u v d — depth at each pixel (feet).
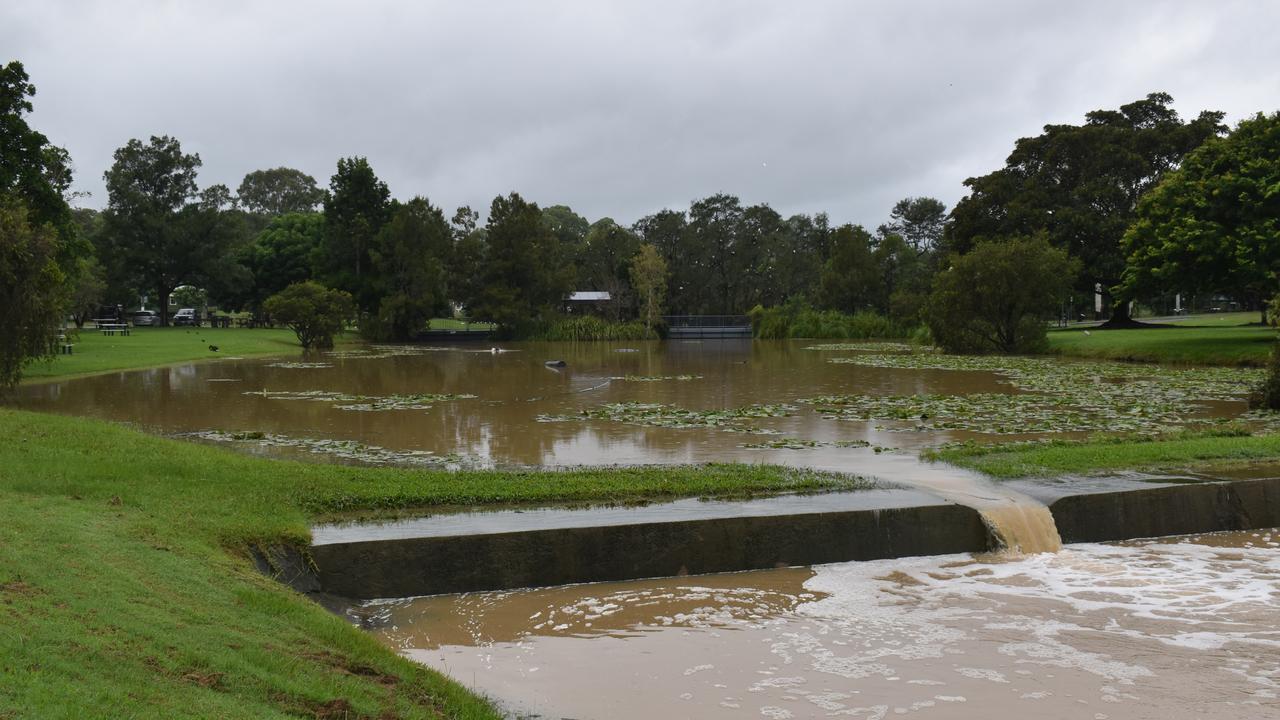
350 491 30.09
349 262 215.92
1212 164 118.01
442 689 17.79
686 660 20.74
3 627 15.37
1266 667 20.30
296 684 16.16
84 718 12.89
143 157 231.71
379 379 93.86
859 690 19.11
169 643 16.55
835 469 38.17
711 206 294.66
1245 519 32.96
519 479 33.01
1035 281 133.80
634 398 73.26
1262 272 107.96
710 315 267.59
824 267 268.00
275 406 66.13
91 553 20.67
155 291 264.31
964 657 20.90
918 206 334.65
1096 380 85.35
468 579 25.61
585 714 17.89
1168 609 24.20
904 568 27.96
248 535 24.56
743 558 27.76
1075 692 18.99
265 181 421.59
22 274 67.10
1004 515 29.86
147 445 36.60
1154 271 122.01
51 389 76.64
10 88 105.91
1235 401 65.16
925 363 118.01
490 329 239.50
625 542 26.73
